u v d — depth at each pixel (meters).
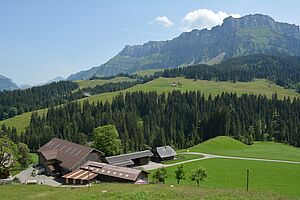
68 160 118.31
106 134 159.25
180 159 152.25
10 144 91.81
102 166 106.38
